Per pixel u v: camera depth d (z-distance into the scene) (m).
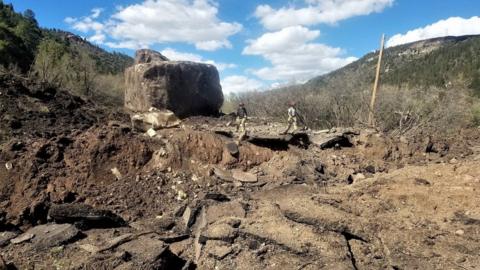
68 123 11.02
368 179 8.17
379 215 6.25
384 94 17.94
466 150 10.91
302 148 9.98
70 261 5.36
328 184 8.65
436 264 5.23
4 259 5.37
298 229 5.71
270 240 5.50
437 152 10.77
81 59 25.73
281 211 6.13
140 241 5.77
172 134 9.36
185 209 7.18
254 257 5.39
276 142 9.59
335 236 5.66
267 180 8.62
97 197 7.54
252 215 6.26
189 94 14.02
